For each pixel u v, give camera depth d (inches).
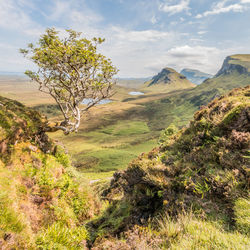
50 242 163.9
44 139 366.3
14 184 202.2
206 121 280.4
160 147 350.0
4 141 241.6
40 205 221.1
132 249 134.9
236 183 151.7
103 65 366.6
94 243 188.1
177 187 192.2
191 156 231.6
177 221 144.4
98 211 328.2
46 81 367.2
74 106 370.9
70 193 303.1
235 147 191.0
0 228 139.4
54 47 319.3
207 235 116.3
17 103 375.2
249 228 114.0
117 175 551.8
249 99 257.6
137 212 201.8
